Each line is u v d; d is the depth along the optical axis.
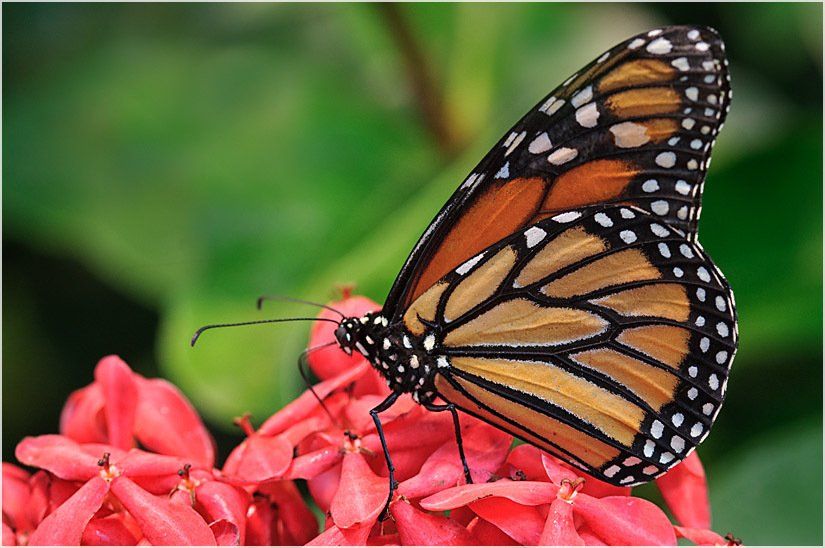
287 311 0.56
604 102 0.51
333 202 0.58
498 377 0.51
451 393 0.51
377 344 0.51
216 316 0.57
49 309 0.59
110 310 0.60
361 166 0.59
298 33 0.60
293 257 0.58
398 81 0.59
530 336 0.51
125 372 0.52
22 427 0.59
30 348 0.59
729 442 0.56
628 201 0.51
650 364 0.51
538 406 0.51
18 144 0.59
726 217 0.56
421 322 0.51
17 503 0.52
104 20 0.60
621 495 0.51
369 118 0.59
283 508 0.51
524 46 0.58
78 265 0.59
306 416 0.51
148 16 0.60
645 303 0.51
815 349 0.56
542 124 0.51
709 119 0.51
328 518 0.50
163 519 0.50
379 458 0.51
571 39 0.58
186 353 0.56
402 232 0.55
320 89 0.59
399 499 0.50
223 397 0.56
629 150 0.51
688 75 0.51
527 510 0.50
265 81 0.60
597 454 0.51
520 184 0.51
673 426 0.51
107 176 0.59
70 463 0.51
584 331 0.51
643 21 0.59
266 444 0.51
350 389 0.52
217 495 0.51
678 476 0.51
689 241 0.51
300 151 0.59
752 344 0.55
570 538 0.49
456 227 0.51
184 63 0.60
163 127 0.59
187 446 0.52
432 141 0.58
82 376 0.59
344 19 0.59
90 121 0.59
